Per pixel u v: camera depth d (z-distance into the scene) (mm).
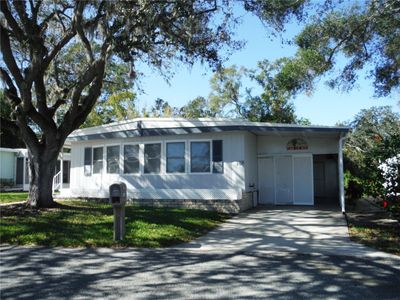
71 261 8352
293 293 6328
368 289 6551
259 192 20844
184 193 18062
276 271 7688
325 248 9867
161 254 9141
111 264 8148
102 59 13422
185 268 7879
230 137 18516
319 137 20172
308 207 19141
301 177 20375
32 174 15055
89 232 10758
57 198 21547
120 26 12961
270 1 13680
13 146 40875
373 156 11992
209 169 18734
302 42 17484
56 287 6594
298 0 13805
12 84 14562
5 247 9562
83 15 13812
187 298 6070
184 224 12664
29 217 12703
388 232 11750
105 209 15016
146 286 6676
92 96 15117
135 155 20219
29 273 7426
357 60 17922
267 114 43375
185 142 19219
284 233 12055
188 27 13109
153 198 18641
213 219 14516
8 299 5992
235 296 6168
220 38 14133
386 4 15266
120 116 36188
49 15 15312
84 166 21672
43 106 14703
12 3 13727
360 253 9273
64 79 17766
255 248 9891
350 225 13273
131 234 10719
